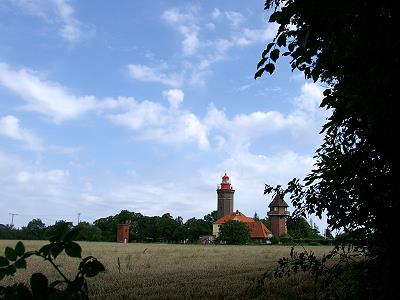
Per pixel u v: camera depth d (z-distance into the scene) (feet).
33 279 4.86
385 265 11.61
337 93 10.78
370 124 10.55
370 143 12.08
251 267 82.02
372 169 12.75
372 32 8.77
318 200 14.85
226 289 47.50
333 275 13.82
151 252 143.43
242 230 341.82
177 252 144.46
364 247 13.38
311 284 45.57
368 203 12.48
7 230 296.10
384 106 9.76
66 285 4.97
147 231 441.27
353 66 9.43
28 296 4.77
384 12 8.68
